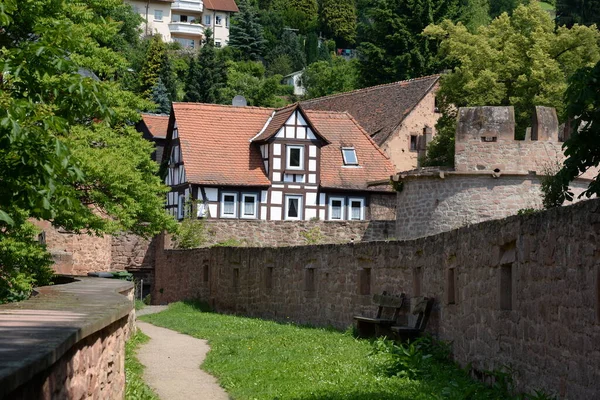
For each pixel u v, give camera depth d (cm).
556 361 1275
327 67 11719
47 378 780
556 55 5681
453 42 5806
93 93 1451
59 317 1026
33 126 1283
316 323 2953
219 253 4031
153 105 3362
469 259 1747
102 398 1142
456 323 1848
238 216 5812
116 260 5628
